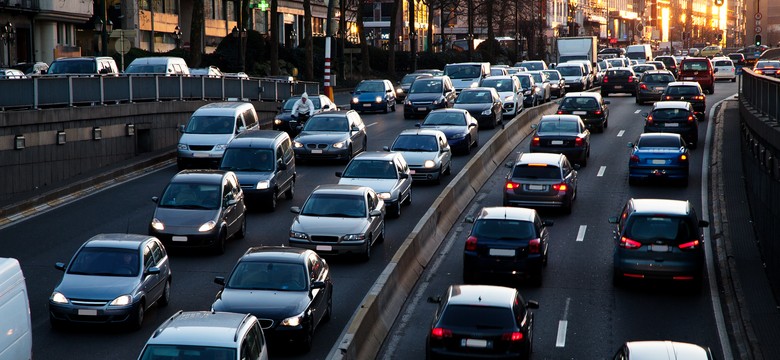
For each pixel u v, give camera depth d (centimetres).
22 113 4172
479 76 8394
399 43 15038
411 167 4594
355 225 3284
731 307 2836
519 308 2244
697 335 2600
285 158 4291
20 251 3300
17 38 8450
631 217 2980
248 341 1952
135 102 5266
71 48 9050
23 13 8394
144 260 2631
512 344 2147
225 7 12562
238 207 3550
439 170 4638
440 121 5584
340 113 5412
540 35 17112
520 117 6219
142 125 5300
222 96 6338
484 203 4316
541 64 9975
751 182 3934
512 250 2969
